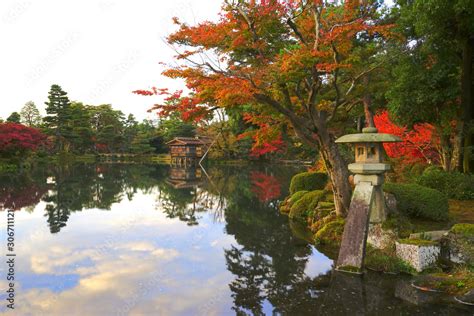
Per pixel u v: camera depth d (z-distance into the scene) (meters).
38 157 43.88
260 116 11.03
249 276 6.64
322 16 8.85
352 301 5.29
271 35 9.02
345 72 10.50
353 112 14.80
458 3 8.17
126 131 60.53
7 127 33.19
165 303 5.47
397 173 12.84
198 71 7.99
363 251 6.36
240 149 39.91
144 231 10.36
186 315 5.07
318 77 8.48
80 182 23.75
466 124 10.68
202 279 6.54
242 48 8.70
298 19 9.13
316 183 13.52
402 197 8.06
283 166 36.75
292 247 8.56
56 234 9.91
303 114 10.25
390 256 6.38
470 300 4.91
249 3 7.85
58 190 19.55
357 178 7.06
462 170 11.15
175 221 11.80
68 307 5.32
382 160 7.04
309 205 11.23
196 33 7.92
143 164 46.06
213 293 5.88
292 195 13.79
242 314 5.04
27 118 61.94
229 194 18.25
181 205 15.05
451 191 10.25
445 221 7.91
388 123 11.93
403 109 10.45
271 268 7.07
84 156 54.50
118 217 12.44
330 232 8.54
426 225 7.56
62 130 47.44
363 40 12.69
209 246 8.80
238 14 8.14
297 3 8.00
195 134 50.78
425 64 10.59
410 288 5.56
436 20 9.17
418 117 10.80
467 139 11.16
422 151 12.30
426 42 9.95
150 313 5.12
